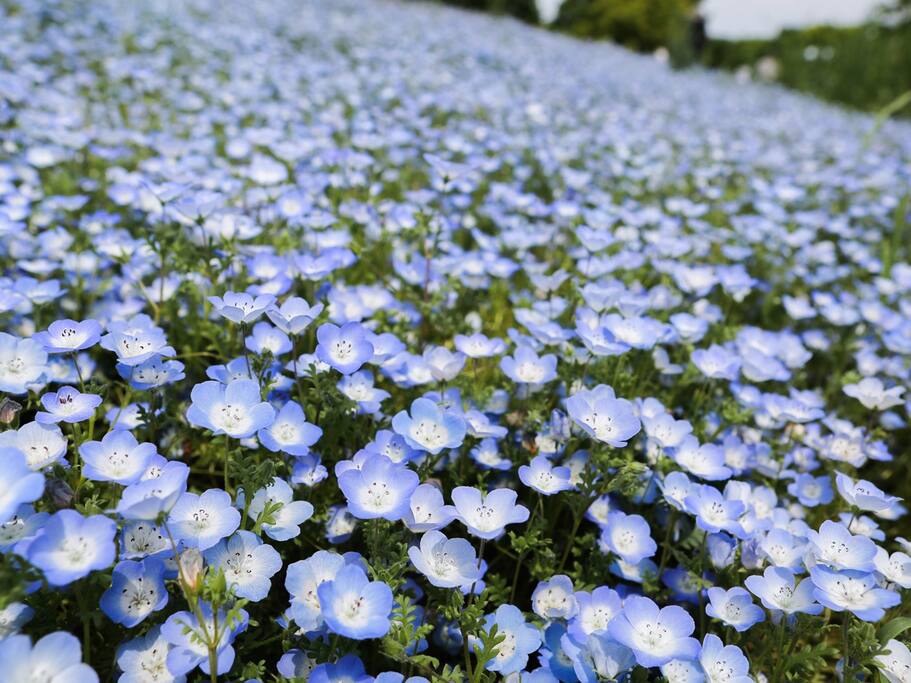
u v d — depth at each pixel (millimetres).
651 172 781
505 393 340
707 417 366
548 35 2510
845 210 844
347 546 269
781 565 255
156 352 254
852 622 240
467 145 660
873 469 416
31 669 160
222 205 470
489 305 474
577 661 213
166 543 216
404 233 484
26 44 817
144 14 1121
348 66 1074
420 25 1622
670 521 278
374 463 221
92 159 610
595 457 271
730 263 625
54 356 313
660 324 371
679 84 1764
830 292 601
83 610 192
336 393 275
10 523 204
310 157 602
